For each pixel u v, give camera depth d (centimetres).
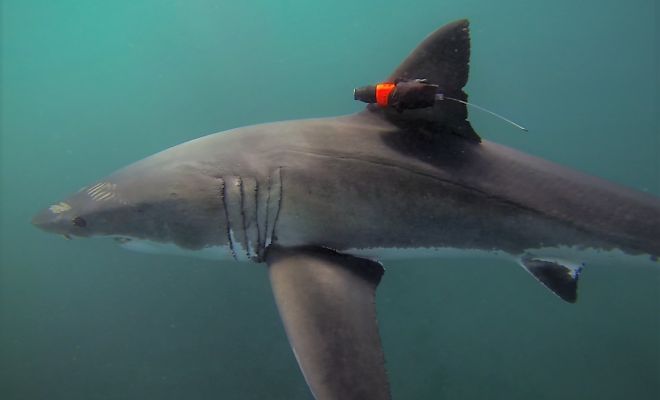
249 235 167
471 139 172
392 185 165
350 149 168
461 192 167
